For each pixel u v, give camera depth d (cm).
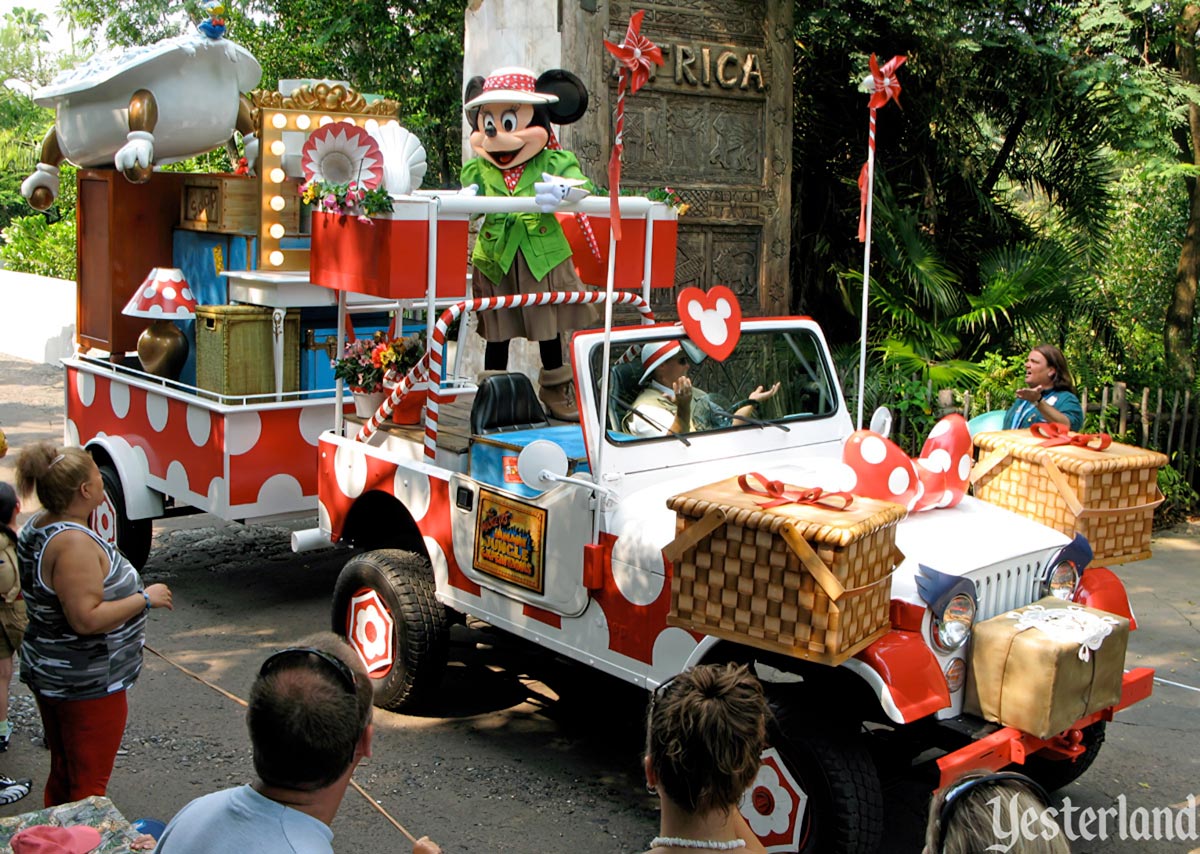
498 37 972
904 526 440
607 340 452
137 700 579
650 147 975
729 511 380
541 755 537
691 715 254
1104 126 1168
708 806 254
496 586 513
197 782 495
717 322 505
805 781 392
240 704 578
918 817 488
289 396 698
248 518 671
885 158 1243
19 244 1975
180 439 697
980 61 1180
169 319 717
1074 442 485
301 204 717
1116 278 1356
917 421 959
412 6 1568
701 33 991
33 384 1501
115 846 319
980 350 1099
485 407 540
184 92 714
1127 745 559
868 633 381
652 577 443
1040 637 387
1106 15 1061
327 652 250
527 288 597
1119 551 477
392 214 521
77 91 713
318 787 241
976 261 1226
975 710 400
